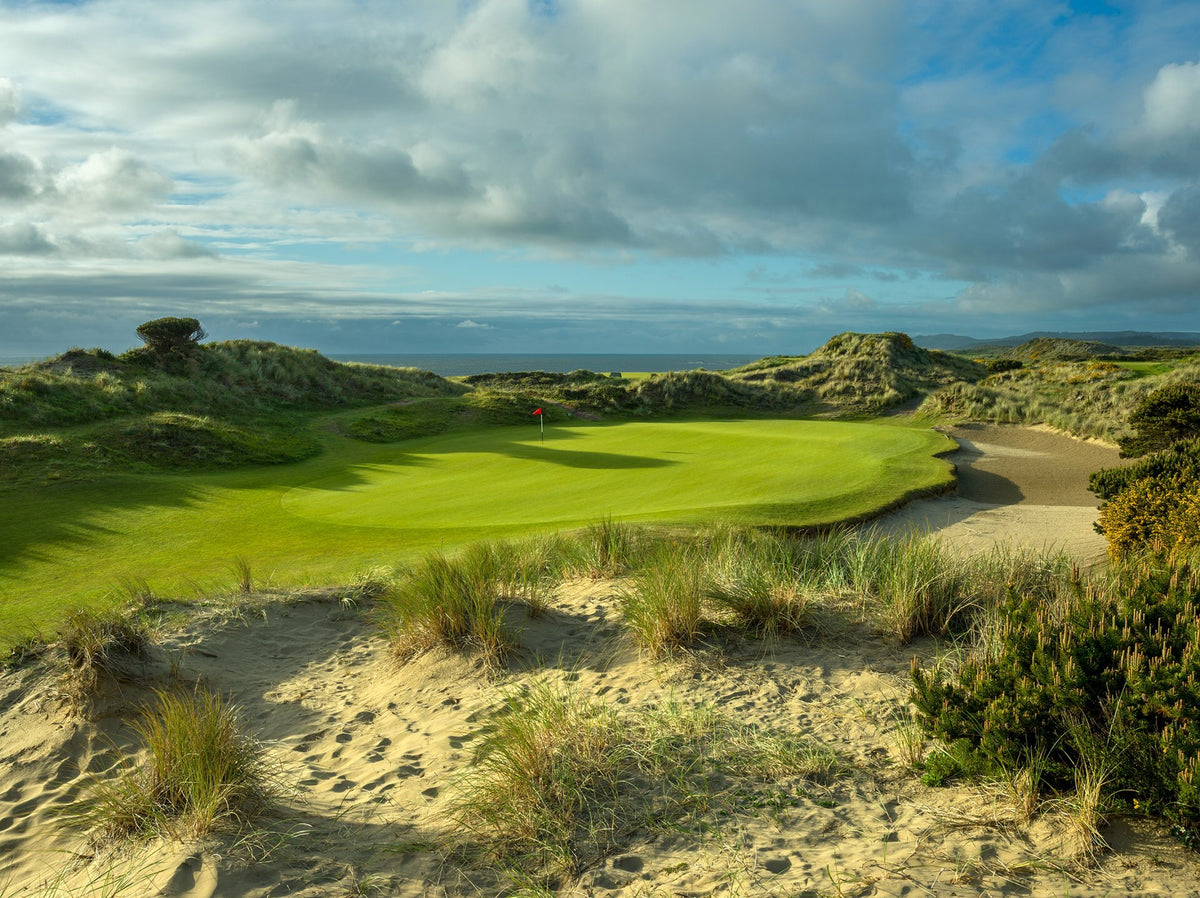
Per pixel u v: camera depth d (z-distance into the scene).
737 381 42.22
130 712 4.63
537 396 35.94
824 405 37.69
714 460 18.84
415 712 4.71
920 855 2.63
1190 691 2.77
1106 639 3.23
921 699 3.45
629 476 17.16
